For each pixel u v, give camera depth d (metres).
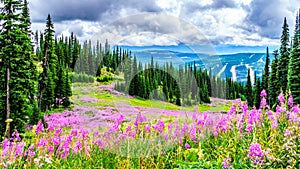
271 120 6.25
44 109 25.97
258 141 5.36
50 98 25.95
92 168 5.20
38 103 24.92
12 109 17.97
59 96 25.72
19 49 18.36
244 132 5.96
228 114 5.89
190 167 5.26
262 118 6.14
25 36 19.31
